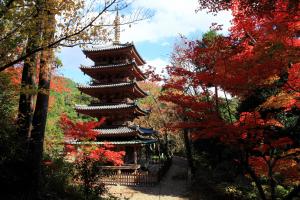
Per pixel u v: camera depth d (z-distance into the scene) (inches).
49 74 430.9
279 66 350.9
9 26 250.7
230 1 356.8
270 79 382.6
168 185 1039.6
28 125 417.4
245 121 418.0
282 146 521.0
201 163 1202.6
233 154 885.2
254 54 361.4
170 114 1461.6
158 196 893.2
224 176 911.7
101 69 1291.8
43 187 441.7
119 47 1286.9
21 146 393.1
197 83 486.0
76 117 1891.0
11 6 241.3
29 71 414.0
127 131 1218.0
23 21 249.3
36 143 414.9
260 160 501.4
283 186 686.5
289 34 331.0
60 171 591.8
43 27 259.3
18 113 410.6
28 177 399.9
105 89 1282.0
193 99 486.0
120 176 1079.6
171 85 537.0
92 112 1282.0
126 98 1314.0
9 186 385.4
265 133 453.7
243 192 741.9
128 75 1326.3
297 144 574.9
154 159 1765.5
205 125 436.8
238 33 423.5
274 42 327.9
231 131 420.5
